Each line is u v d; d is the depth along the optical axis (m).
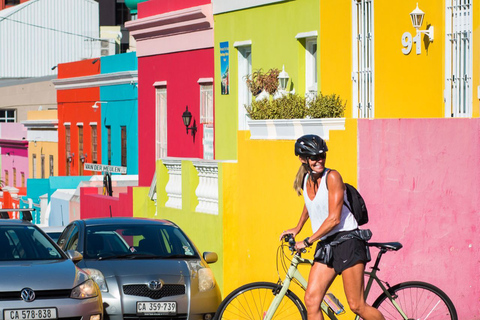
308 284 10.67
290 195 15.29
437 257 14.26
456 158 14.38
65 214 36.38
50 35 72.50
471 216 14.48
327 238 10.64
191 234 18.42
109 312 13.91
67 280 13.30
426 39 17.52
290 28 21.09
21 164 59.72
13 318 12.73
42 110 55.41
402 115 17.95
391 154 13.95
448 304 11.71
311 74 20.95
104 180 31.62
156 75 28.84
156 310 14.09
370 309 10.63
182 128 27.28
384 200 13.91
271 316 11.05
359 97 18.88
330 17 19.62
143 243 15.66
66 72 45.41
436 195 14.24
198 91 26.20
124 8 77.12
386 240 13.94
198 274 14.69
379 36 18.36
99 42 55.78
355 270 10.53
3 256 14.40
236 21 23.50
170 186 20.09
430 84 17.41
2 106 65.06
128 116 37.94
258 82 21.34
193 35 26.06
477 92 16.16
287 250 15.26
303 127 14.94
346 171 13.92
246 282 16.55
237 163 16.83
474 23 16.25
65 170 46.22
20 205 49.22
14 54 71.56
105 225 16.05
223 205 16.73
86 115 42.91
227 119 24.11
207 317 14.40
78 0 73.25
